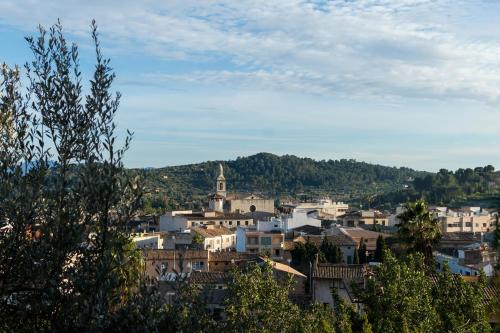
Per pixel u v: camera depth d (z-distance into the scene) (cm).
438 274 2670
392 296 2206
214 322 1230
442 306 2373
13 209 1056
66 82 1184
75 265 1094
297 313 2384
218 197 16850
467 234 10588
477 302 2373
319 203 19812
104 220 1119
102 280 1051
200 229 10569
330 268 4472
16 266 1066
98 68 1205
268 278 2412
